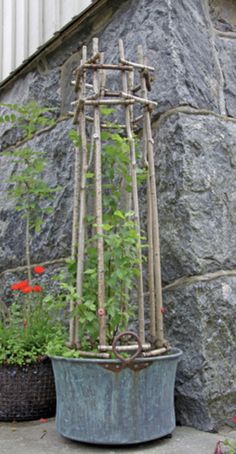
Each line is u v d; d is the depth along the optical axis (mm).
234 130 2129
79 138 1882
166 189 1983
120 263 1685
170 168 1975
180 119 1969
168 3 2098
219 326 1884
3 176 3055
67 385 1625
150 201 1839
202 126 2020
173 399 1725
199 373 1812
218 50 2217
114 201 1882
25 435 1774
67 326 2293
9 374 1976
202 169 1976
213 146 2035
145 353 1675
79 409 1597
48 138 2707
